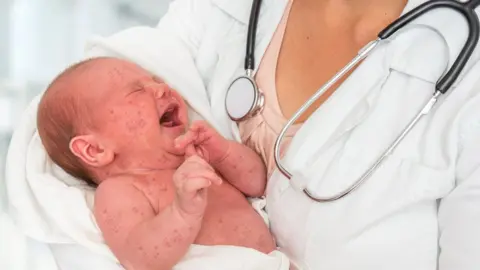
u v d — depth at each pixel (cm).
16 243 116
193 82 131
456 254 95
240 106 117
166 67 132
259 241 111
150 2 205
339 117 106
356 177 101
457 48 100
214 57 135
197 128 112
